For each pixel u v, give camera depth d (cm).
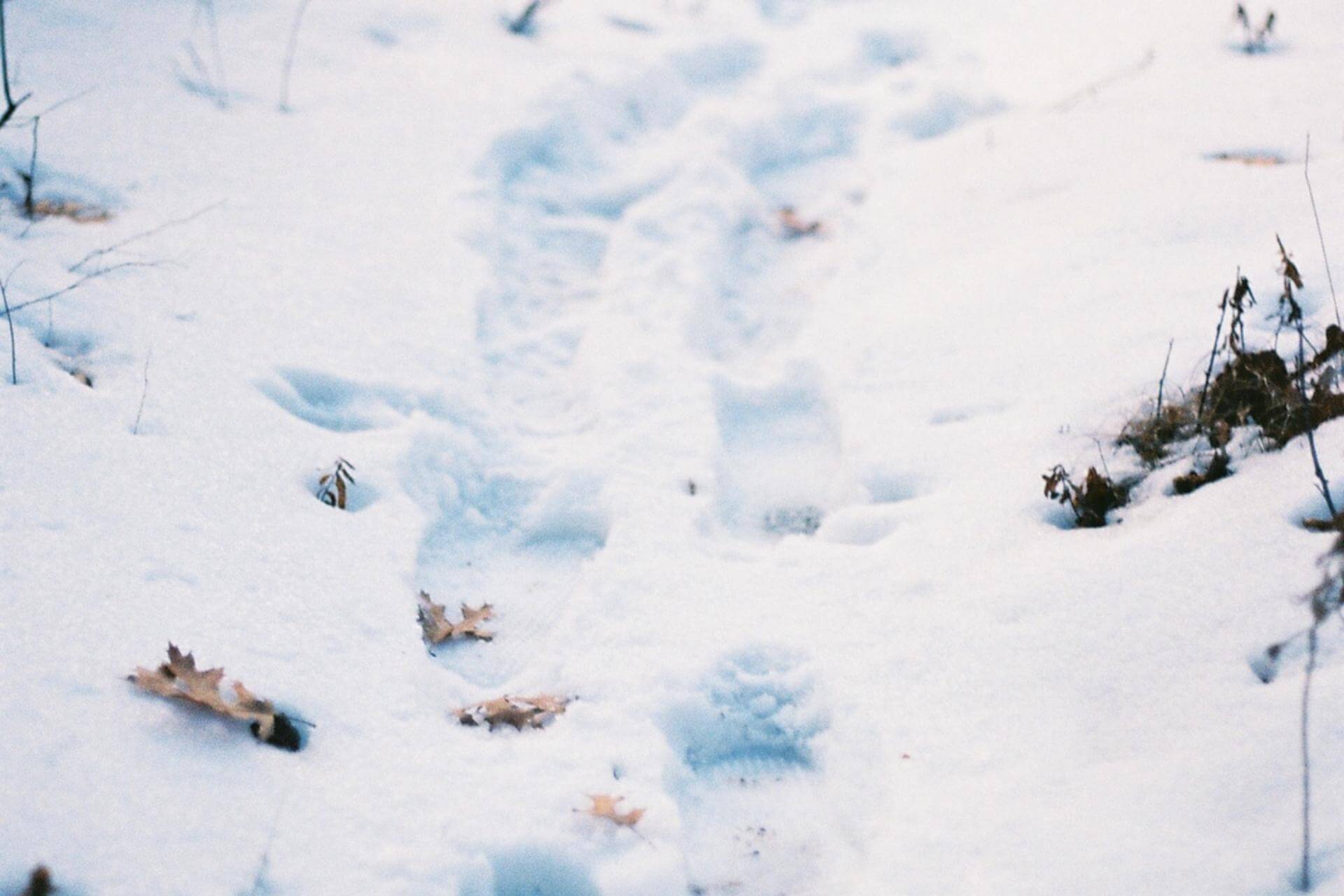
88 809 187
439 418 327
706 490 306
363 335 346
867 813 215
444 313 368
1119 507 269
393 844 196
